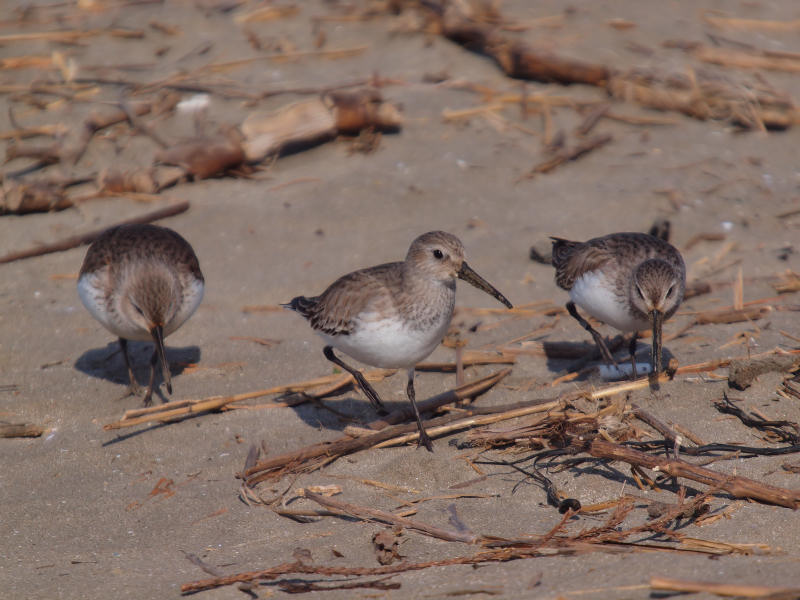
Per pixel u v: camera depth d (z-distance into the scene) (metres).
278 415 11.05
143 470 10.04
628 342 12.22
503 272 14.29
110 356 12.57
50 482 9.84
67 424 11.07
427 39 21.38
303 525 8.69
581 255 11.54
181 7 22.91
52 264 14.77
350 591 7.31
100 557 8.28
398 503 9.02
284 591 7.41
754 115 18.59
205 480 9.77
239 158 17.17
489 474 9.42
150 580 7.79
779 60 20.30
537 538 7.90
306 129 17.66
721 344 11.73
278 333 13.02
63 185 16.44
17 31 21.50
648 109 19.09
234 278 14.33
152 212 15.85
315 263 14.62
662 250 11.12
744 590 6.40
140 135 17.69
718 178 16.75
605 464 9.28
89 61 20.30
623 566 7.20
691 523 8.00
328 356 11.19
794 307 12.60
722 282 13.60
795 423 9.52
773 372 10.59
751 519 7.96
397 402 11.34
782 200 16.05
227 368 12.18
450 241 9.93
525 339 12.54
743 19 22.39
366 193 16.47
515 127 18.41
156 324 11.00
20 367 12.29
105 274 11.29
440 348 12.50
